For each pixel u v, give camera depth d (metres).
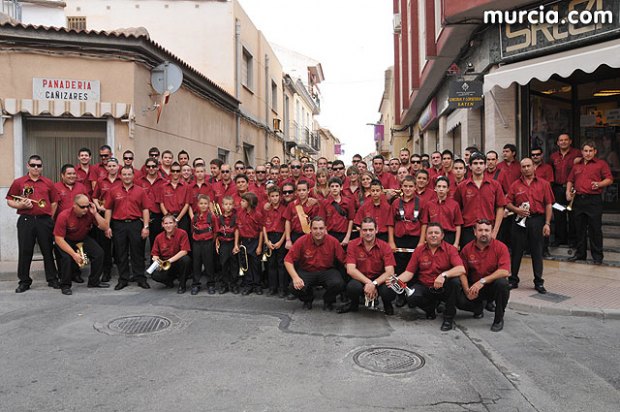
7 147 9.06
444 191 6.62
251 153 18.59
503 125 9.80
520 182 7.13
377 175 8.94
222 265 7.36
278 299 7.02
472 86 10.21
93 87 9.19
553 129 10.30
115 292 7.37
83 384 3.98
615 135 10.30
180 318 5.93
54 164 9.46
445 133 15.59
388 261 6.06
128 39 9.17
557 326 5.69
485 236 5.55
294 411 3.52
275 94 22.81
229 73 15.76
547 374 4.23
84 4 15.77
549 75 8.13
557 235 9.15
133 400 3.70
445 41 11.09
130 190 7.64
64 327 5.52
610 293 6.77
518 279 7.17
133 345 4.93
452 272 5.51
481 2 9.01
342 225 7.34
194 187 8.87
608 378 4.16
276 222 7.22
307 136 31.81
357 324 5.74
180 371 4.25
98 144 9.55
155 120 10.34
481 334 5.36
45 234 7.45
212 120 13.92
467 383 4.03
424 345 4.98
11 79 8.93
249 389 3.89
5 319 5.82
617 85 10.19
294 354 4.69
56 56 9.02
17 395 3.79
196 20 15.77
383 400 3.70
